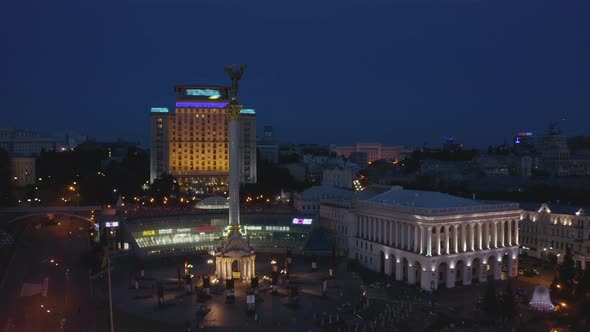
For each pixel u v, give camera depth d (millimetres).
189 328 112812
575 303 125312
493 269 161000
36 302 126375
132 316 120000
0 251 169125
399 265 157375
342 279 158250
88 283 144125
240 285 151750
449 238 154250
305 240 198250
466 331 113750
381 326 116000
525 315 123438
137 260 174125
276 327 114688
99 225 182250
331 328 114188
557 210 179625
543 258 183125
